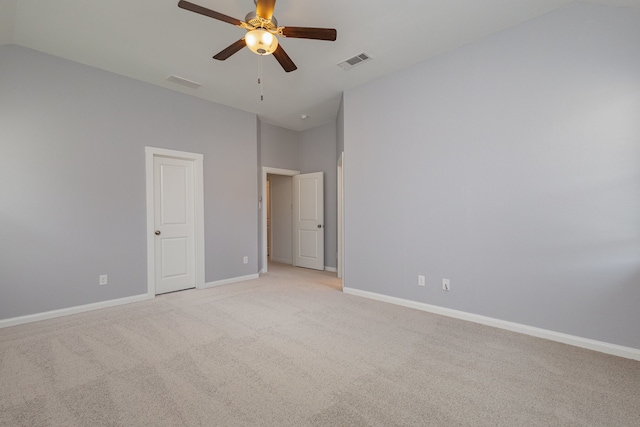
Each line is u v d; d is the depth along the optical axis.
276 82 3.84
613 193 2.30
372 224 3.81
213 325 2.90
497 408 1.67
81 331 2.75
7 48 2.91
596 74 2.35
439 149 3.20
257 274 5.07
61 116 3.20
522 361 2.20
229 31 2.75
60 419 1.57
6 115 2.90
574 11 2.43
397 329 2.80
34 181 3.04
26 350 2.36
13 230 2.92
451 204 3.12
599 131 2.34
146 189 3.80
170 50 3.07
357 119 3.96
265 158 5.66
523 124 2.68
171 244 4.14
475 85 2.95
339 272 5.02
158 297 3.87
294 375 2.01
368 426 1.53
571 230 2.46
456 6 2.43
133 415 1.61
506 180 2.78
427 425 1.54
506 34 2.76
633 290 2.23
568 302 2.48
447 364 2.16
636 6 2.20
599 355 2.28
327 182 5.76
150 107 3.85
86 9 2.43
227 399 1.75
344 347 2.43
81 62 3.31
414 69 3.39
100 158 3.45
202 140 4.37
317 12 2.49
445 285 3.18
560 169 2.51
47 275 3.10
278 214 6.85
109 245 3.50
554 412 1.64
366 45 3.00
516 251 2.73
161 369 2.08
